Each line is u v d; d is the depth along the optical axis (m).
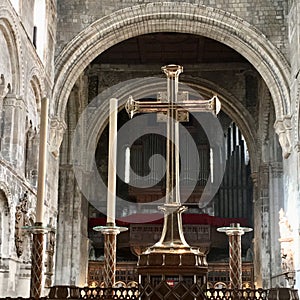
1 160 17.16
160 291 6.50
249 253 39.56
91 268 37.28
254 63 26.70
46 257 24.17
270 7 26.52
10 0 19.22
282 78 25.72
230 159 41.91
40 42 24.09
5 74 19.16
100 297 9.27
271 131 33.94
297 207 23.52
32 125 22.67
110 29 26.62
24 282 20.12
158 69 36.53
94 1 26.81
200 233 38.53
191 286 6.50
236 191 41.28
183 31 27.16
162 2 26.42
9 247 18.47
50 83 25.48
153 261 7.18
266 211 33.72
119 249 40.59
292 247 24.89
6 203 18.39
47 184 24.28
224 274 37.28
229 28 26.50
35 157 23.03
